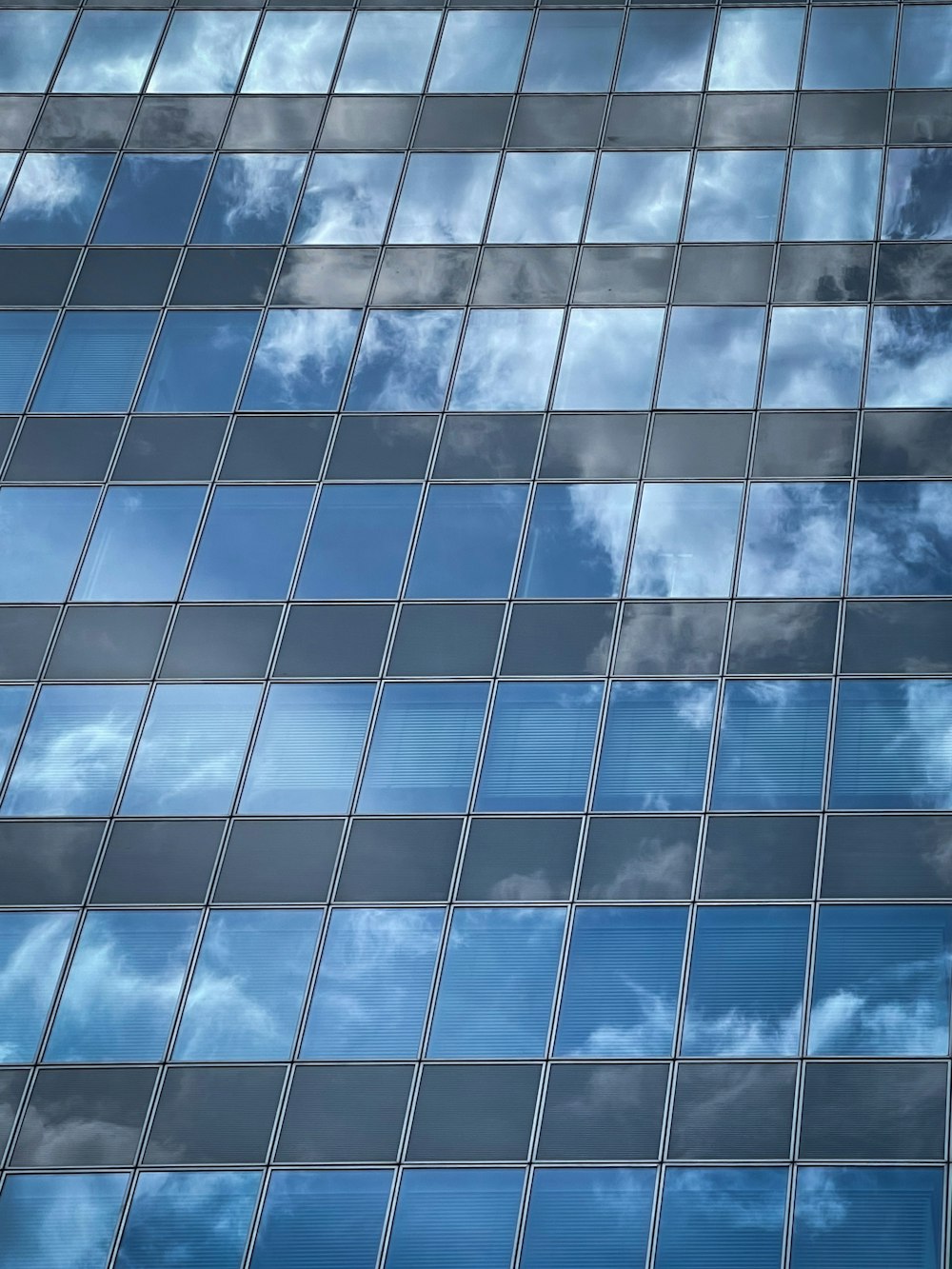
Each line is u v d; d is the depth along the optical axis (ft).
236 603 152.35
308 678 147.64
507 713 144.25
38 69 189.47
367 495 157.58
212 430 162.71
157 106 185.78
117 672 149.18
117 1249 123.13
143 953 134.92
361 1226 122.83
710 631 147.13
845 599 148.05
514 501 155.94
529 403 161.79
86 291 172.86
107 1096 128.88
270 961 133.90
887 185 172.76
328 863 137.90
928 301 164.66
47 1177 125.80
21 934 136.26
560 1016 129.80
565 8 188.03
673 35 185.06
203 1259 122.52
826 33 183.42
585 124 179.93
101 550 156.15
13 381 167.32
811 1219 120.67
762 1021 128.36
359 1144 125.80
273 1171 125.18
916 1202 120.78
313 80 186.09
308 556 154.40
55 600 153.69
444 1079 127.85
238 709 146.41
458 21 188.44
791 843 135.74
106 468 161.07
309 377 165.27
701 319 165.48
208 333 169.07
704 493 154.92
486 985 131.44
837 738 140.56
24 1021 132.57
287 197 177.88
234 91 186.09
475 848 137.59
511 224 173.68
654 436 158.71
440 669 147.02
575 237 172.14
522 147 178.91
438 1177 124.16
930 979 129.18
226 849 139.23
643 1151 123.95
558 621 148.97
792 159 175.32
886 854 134.72
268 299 170.81
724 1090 125.80
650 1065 127.24
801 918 132.36
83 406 165.17
